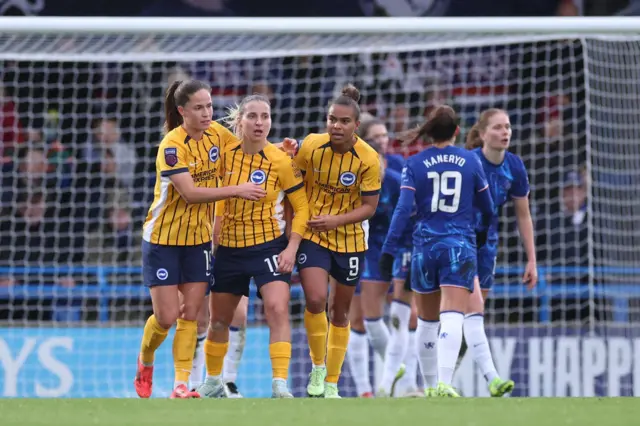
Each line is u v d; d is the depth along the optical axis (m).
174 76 42.59
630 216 35.69
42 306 36.50
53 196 40.31
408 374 30.34
